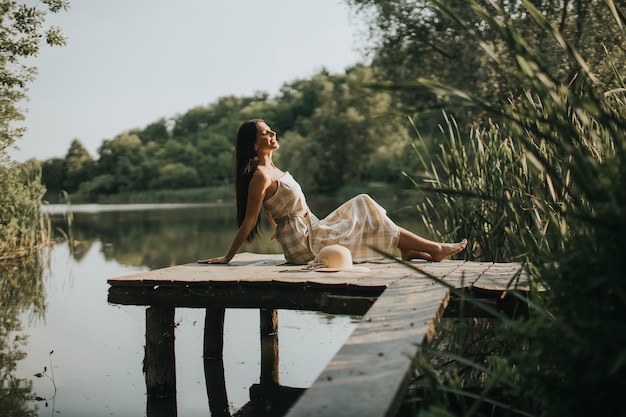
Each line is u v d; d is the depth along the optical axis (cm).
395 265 386
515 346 268
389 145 3978
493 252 416
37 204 1101
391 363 159
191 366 393
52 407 307
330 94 4241
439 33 1248
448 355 195
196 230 1480
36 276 768
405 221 1478
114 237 1301
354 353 170
